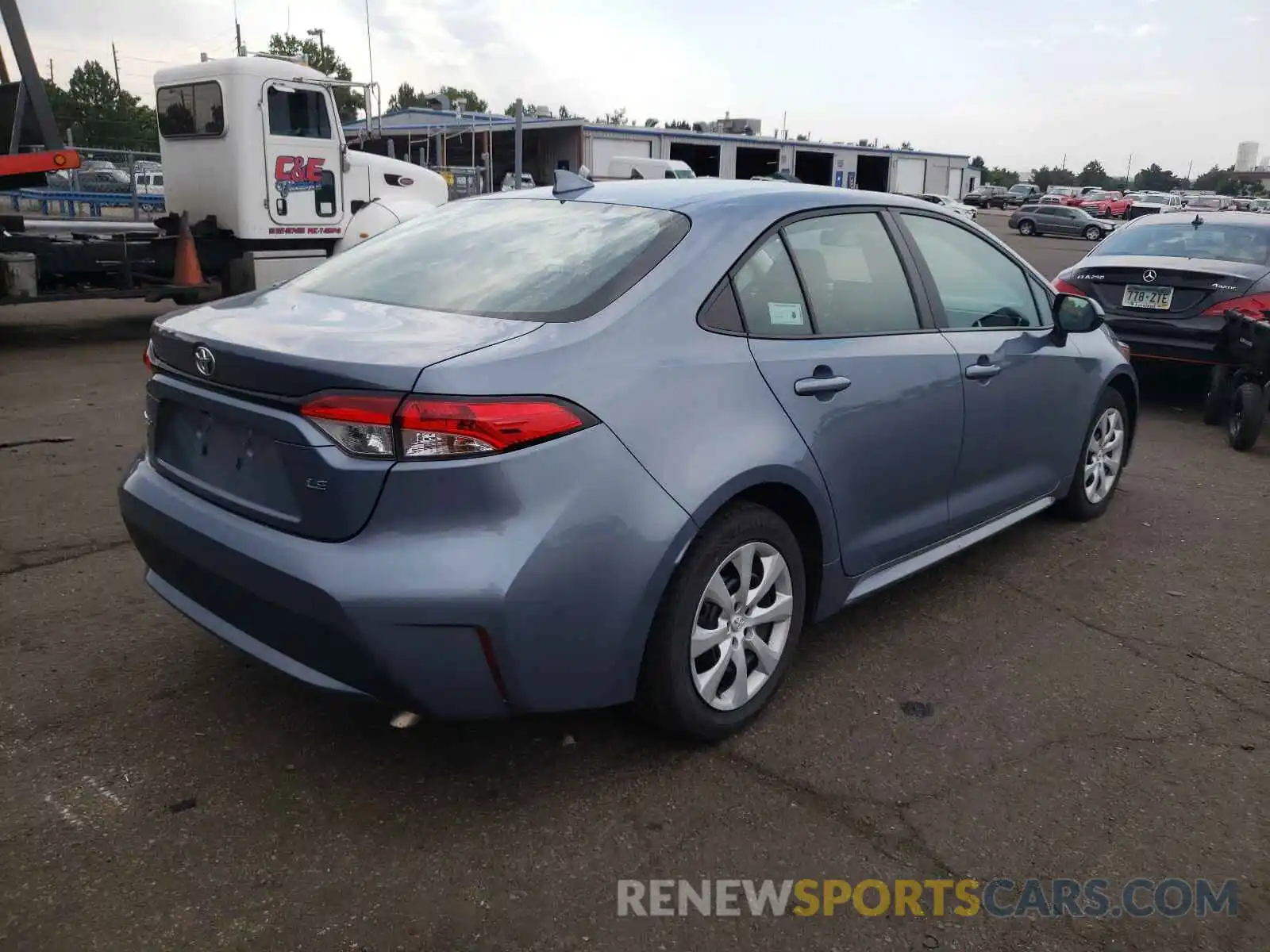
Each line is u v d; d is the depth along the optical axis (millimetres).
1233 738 3258
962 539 4172
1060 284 8484
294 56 13648
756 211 3299
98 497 5211
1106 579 4559
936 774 3014
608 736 3154
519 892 2475
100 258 9945
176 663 3531
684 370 2859
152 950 2260
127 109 57406
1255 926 2436
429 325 2783
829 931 2389
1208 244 8219
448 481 2430
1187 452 6918
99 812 2723
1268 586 4516
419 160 21109
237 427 2740
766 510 3068
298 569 2500
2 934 2289
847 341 3412
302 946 2289
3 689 3318
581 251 3109
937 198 46094
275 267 10852
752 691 3188
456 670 2502
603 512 2607
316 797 2816
